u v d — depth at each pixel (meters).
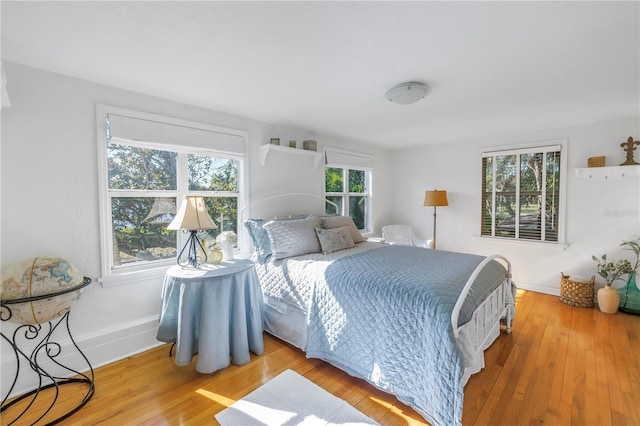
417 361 1.67
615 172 3.27
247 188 3.11
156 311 2.48
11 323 1.85
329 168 4.27
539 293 3.80
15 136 1.86
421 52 1.75
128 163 2.38
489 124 3.46
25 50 1.71
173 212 2.64
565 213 3.61
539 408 1.72
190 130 2.64
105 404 1.76
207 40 1.61
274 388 1.90
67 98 2.04
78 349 1.91
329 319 2.10
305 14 1.38
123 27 1.48
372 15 1.39
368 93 2.43
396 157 5.22
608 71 2.02
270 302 2.62
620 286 3.33
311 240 2.89
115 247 2.32
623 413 1.67
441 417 1.49
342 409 1.71
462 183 4.45
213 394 1.85
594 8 1.34
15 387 1.85
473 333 1.84
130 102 2.31
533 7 1.33
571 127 3.54
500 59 1.85
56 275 1.77
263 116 3.07
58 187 2.01
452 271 2.07
